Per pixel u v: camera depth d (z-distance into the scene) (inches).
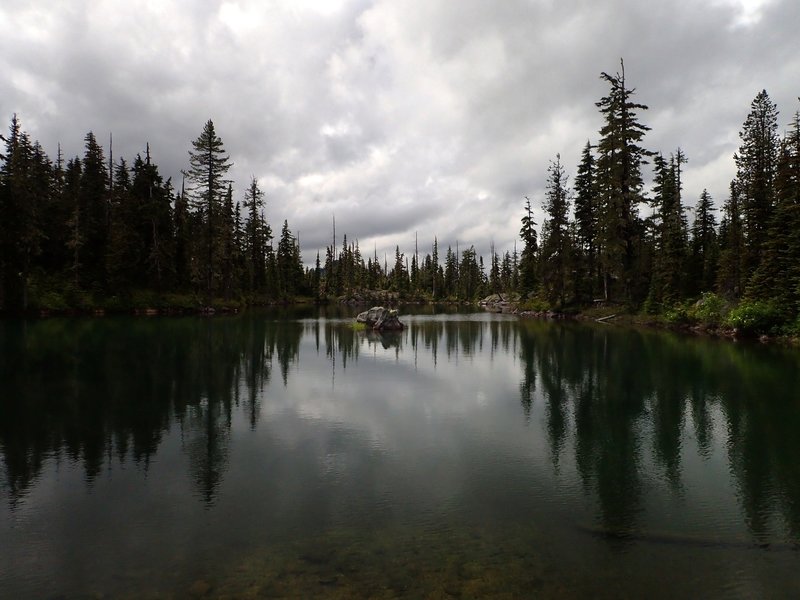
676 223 1673.2
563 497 309.9
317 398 581.9
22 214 1770.4
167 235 2377.0
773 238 1212.5
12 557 236.4
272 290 3469.5
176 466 360.2
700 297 1535.4
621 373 742.5
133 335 1205.1
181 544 247.4
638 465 369.1
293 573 219.8
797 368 762.8
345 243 4997.5
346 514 282.4
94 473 346.6
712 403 557.0
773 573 224.1
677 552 242.4
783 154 1288.1
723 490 323.0
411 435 439.5
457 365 831.7
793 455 390.0
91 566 227.8
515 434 444.1
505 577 217.6
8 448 399.5
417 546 245.8
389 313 1547.7
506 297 3725.4
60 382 650.8
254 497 305.7
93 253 2139.5
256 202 3206.2
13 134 2059.5
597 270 2119.8
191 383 658.2
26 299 1738.4
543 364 836.0
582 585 212.4
